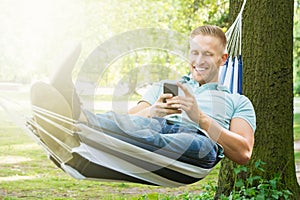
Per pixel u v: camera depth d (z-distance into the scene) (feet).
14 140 26.68
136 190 19.99
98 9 28.50
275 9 13.82
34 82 6.75
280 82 13.88
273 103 13.85
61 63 6.69
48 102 6.66
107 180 7.68
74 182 20.94
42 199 18.16
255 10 13.87
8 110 7.41
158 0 29.07
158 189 20.22
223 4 30.55
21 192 19.02
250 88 13.94
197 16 30.27
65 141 6.89
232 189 14.03
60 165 7.75
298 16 43.16
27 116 7.25
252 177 13.42
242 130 8.00
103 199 18.37
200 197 15.46
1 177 21.20
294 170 14.21
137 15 28.71
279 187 13.66
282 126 13.96
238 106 8.29
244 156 7.80
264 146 13.87
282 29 13.87
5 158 24.34
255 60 13.88
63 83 6.72
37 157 24.98
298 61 49.16
